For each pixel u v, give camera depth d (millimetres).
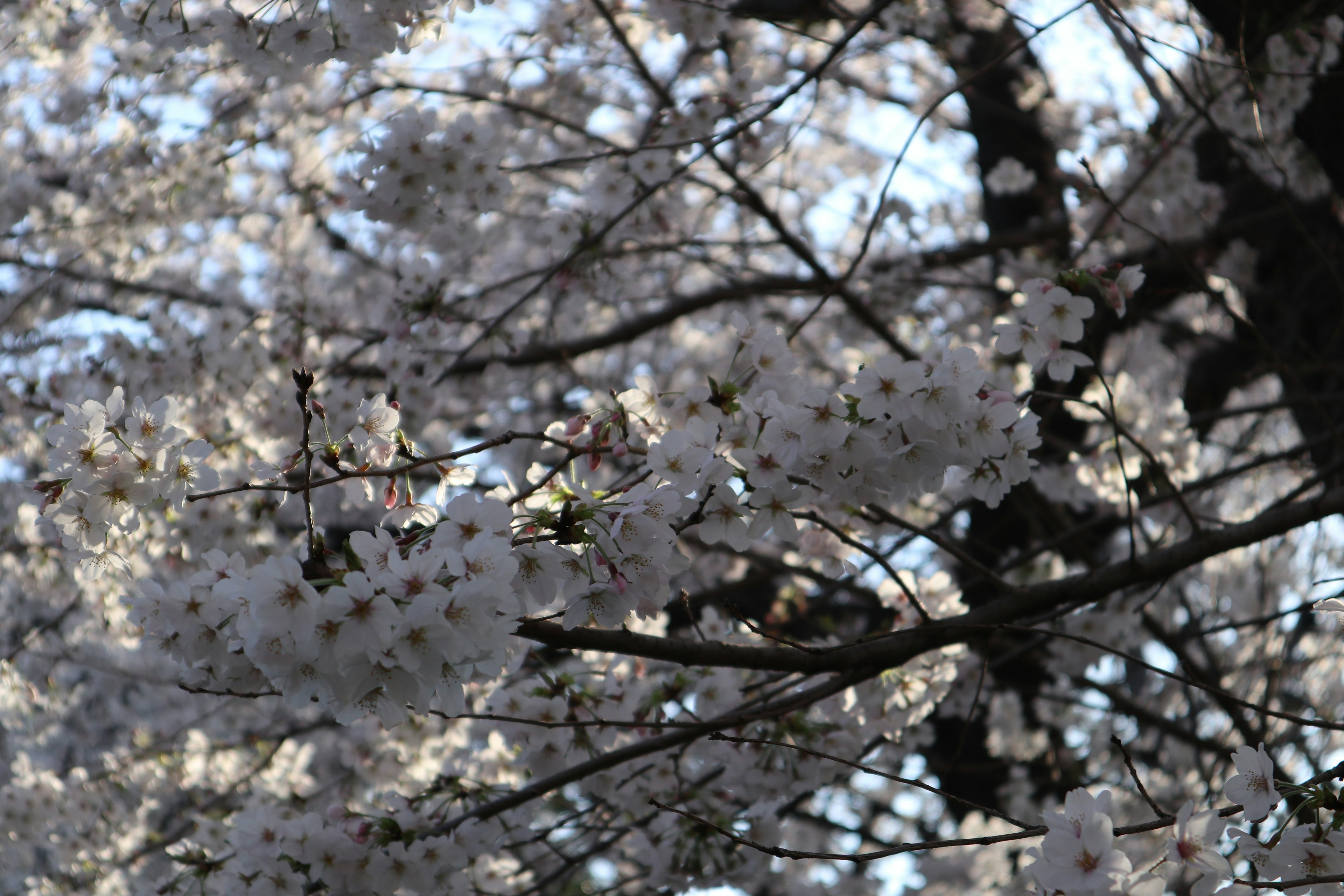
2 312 4977
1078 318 2611
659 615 2092
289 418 4160
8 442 4629
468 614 1650
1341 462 3287
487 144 3619
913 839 7363
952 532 5852
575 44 5223
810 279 6336
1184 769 6211
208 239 6047
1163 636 4918
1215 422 6344
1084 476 4199
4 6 4523
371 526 6176
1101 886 1627
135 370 4184
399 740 4199
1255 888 1643
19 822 4566
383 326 4582
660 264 6777
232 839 2613
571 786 3604
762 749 3254
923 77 6859
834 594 6141
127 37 3008
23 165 5297
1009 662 5148
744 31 5680
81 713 6184
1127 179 5133
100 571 2143
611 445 2309
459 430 6410
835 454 2186
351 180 3961
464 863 2627
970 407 2148
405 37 3062
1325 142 4352
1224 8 4219
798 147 6754
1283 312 5305
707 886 3459
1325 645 6461
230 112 4945
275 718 5180
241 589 1709
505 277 6418
